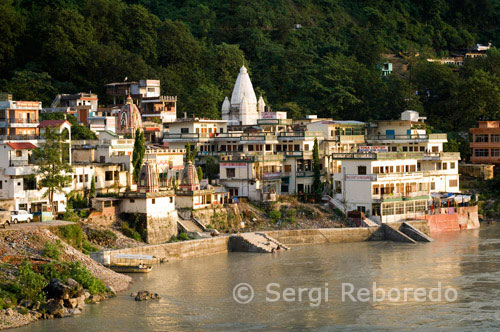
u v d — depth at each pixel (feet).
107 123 526.57
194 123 501.56
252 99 561.43
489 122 572.10
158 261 348.79
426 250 384.27
